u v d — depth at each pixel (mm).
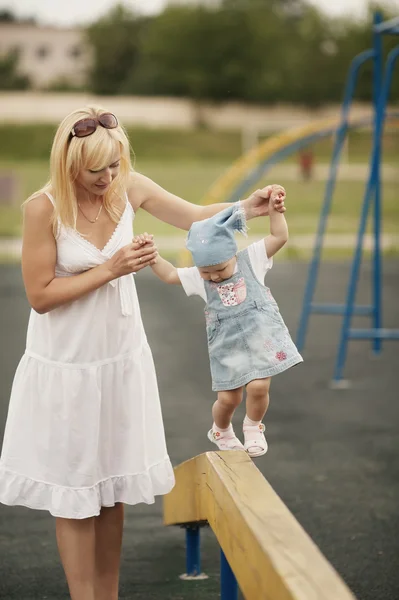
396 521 6051
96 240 3818
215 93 82250
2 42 88125
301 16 84562
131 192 4043
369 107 83000
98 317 3799
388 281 20578
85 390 3805
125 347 3871
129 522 6258
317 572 2373
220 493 3400
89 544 3936
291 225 35281
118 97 83000
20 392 3879
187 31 83312
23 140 68375
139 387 3900
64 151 3627
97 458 3844
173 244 27609
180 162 65875
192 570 5258
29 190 46312
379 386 10586
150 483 3934
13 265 23844
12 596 4965
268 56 83250
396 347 13273
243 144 72812
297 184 49781
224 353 3928
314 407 9547
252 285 3908
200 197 47406
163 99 79812
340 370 10844
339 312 12070
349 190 47938
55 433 3816
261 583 2613
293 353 3871
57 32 88250
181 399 9875
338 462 7492
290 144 16109
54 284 3729
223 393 3969
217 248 3834
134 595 4988
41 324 3844
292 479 7043
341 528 5945
